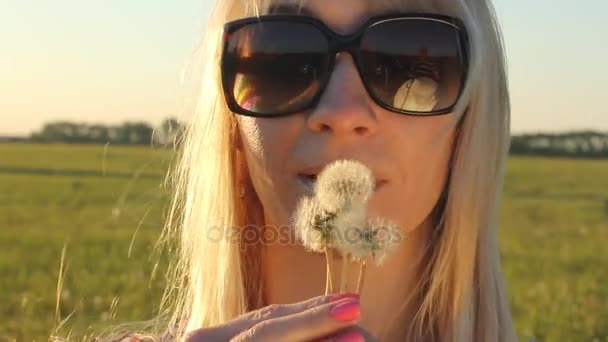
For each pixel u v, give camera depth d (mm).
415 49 575
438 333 631
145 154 11609
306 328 470
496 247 643
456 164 612
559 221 6848
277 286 618
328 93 562
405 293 622
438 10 594
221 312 636
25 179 9102
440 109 579
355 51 567
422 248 625
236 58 578
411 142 576
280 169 571
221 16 627
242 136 604
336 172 510
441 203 626
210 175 645
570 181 10516
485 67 613
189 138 687
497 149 628
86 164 10758
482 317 637
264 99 569
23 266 3984
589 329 2750
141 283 3018
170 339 679
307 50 567
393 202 576
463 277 622
